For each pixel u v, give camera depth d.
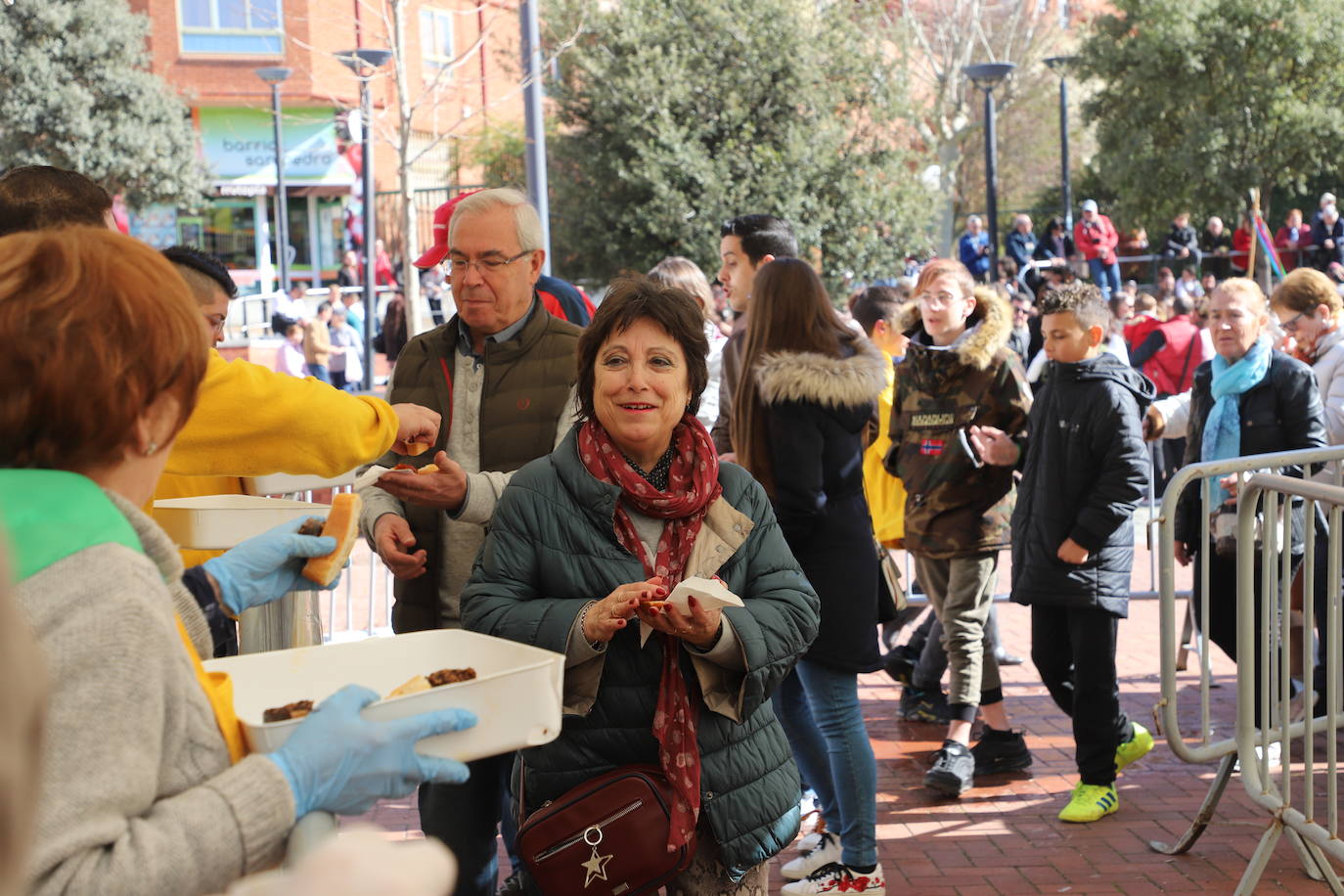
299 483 2.79
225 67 29.58
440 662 2.08
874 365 4.07
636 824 2.60
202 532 2.46
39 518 1.33
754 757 2.77
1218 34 28.56
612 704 2.71
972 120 32.19
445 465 3.05
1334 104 28.62
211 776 1.45
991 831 4.79
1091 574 4.76
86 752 1.26
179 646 1.42
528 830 2.62
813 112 20.47
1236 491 4.77
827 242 20.84
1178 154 28.81
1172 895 4.18
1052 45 34.38
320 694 2.02
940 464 5.25
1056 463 4.79
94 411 1.40
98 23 25.16
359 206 30.20
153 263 1.48
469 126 30.11
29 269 1.42
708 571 2.75
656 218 19.88
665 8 20.50
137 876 1.27
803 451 3.91
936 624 5.99
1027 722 6.14
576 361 3.06
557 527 2.77
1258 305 5.19
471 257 3.37
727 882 2.78
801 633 2.81
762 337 4.12
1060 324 4.73
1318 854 4.05
